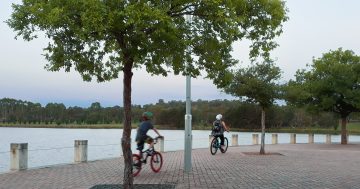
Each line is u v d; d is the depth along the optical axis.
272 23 11.43
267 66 27.08
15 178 14.80
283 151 29.66
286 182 14.48
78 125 106.00
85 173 16.27
